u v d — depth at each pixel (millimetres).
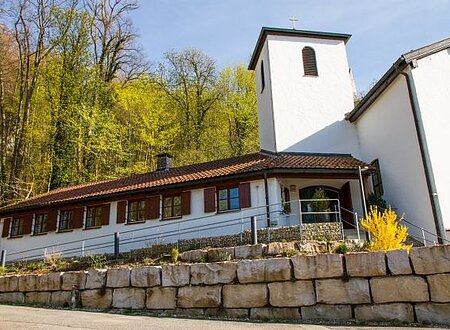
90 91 31750
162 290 9617
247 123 36281
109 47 35531
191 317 8695
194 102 38812
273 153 20031
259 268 8781
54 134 29422
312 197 17625
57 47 31062
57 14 31031
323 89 21156
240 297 8766
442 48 15406
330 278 8195
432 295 7410
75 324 7422
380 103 17766
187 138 36531
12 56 30375
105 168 31016
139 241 17797
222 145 35750
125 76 36375
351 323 7590
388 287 7746
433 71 15242
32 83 29203
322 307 8086
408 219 15398
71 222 20531
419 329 6855
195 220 17453
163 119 33000
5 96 29984
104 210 19688
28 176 29516
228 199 17266
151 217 18391
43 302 11266
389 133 17000
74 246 19688
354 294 7938
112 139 29469
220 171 18094
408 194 15430
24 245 21359
